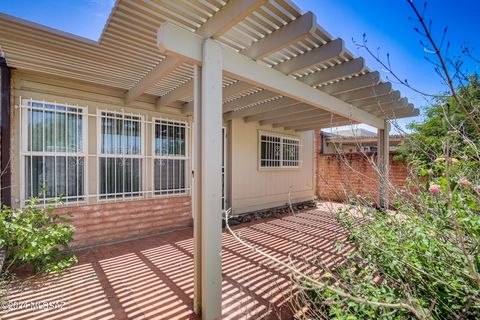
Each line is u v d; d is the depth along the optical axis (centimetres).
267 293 279
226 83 436
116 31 275
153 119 520
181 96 451
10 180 364
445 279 149
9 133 364
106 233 449
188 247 425
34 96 391
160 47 223
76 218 420
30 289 287
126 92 478
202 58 247
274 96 466
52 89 407
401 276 173
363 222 250
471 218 152
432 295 154
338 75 364
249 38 292
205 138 240
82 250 410
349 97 471
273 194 791
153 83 376
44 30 271
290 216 666
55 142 408
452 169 170
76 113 427
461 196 168
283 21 266
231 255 389
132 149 494
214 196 243
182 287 293
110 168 465
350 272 195
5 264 321
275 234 497
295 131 884
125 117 487
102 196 454
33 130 391
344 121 694
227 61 275
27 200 354
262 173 758
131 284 300
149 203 504
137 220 487
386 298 153
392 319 147
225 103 561
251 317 237
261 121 746
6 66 359
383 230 221
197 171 252
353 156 766
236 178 681
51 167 405
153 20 256
